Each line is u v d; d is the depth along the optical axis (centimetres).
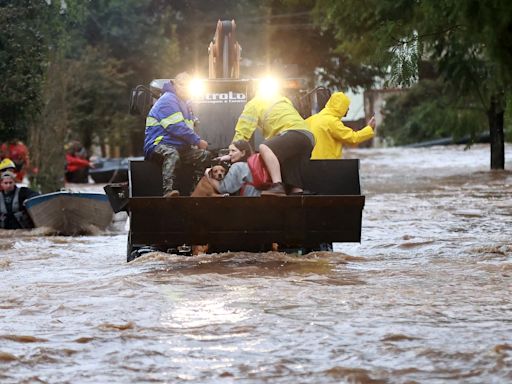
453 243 3534
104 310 2156
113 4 12012
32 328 1980
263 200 2927
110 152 13662
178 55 12731
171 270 2797
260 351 1767
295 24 13425
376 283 2497
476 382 1571
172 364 1695
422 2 6022
